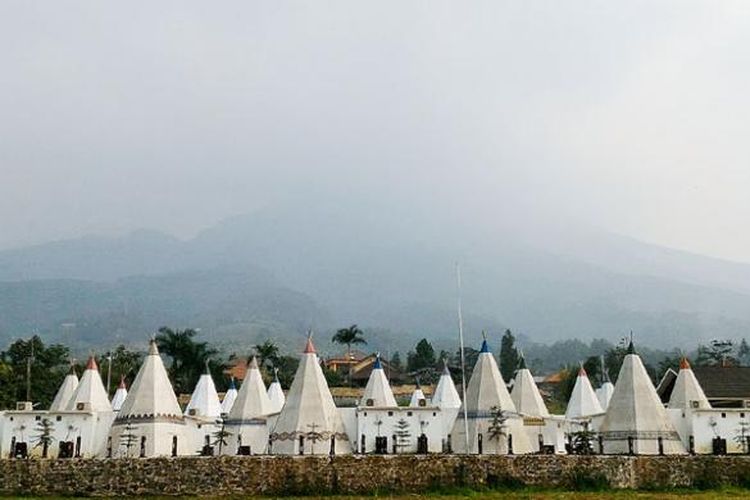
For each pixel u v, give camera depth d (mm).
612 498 50250
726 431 62906
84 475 53844
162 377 63281
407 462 55188
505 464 55781
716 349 190125
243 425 66500
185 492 53438
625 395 62438
